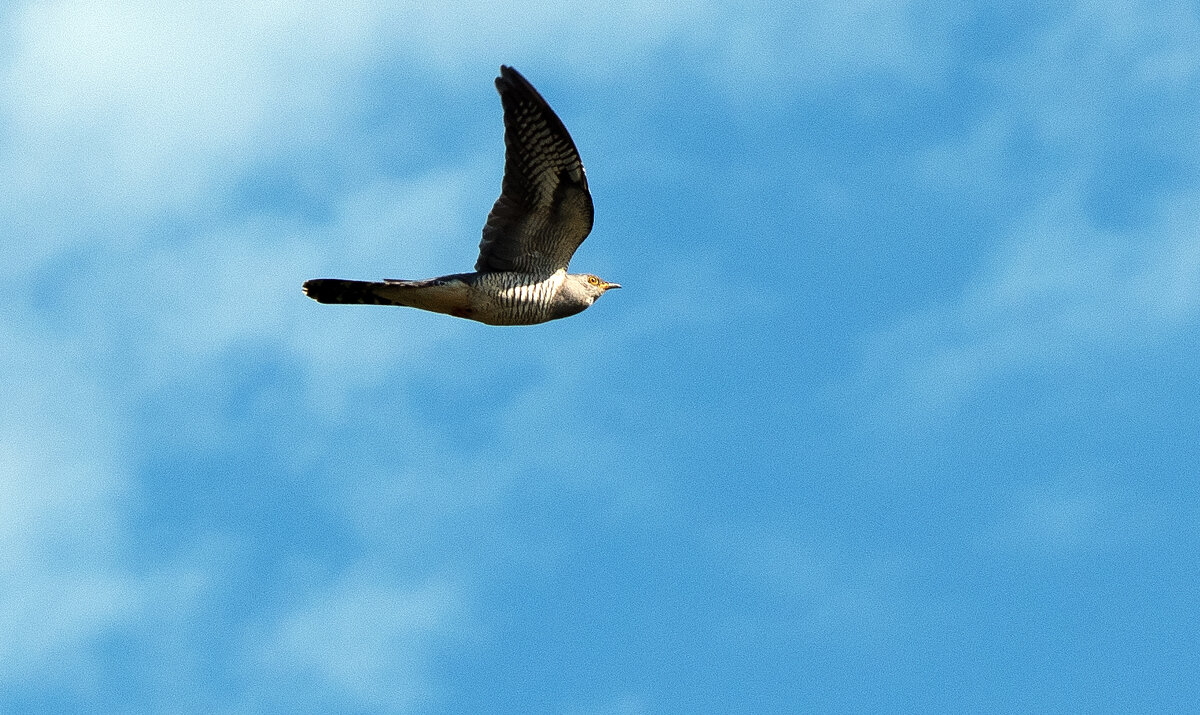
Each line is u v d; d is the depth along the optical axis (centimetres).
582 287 1975
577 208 1867
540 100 1825
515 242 1891
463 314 1906
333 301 1881
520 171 1864
